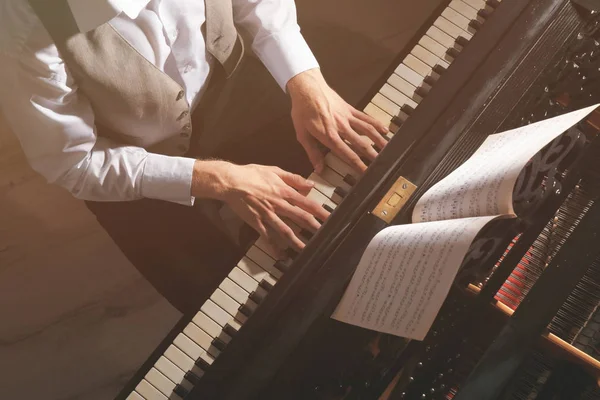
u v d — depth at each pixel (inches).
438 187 56.2
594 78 62.5
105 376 96.7
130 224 75.1
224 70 71.8
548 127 54.8
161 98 65.6
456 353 56.0
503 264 55.7
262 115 79.1
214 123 77.4
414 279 49.2
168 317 99.7
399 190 60.3
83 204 103.4
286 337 58.1
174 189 68.1
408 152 61.5
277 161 78.7
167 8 63.2
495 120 62.3
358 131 69.9
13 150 103.8
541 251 63.2
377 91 75.3
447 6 72.3
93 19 57.0
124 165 67.6
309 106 70.9
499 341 51.5
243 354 58.5
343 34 109.0
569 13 64.0
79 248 101.3
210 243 75.1
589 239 52.8
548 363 57.2
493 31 64.2
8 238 100.8
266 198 66.2
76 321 98.5
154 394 62.3
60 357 97.0
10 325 97.6
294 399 58.2
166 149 73.2
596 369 54.2
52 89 59.6
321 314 58.2
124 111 65.5
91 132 64.4
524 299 52.2
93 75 61.1
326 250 59.4
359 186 60.9
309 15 109.6
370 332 57.1
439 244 49.1
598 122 61.6
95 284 100.1
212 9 66.2
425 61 70.6
